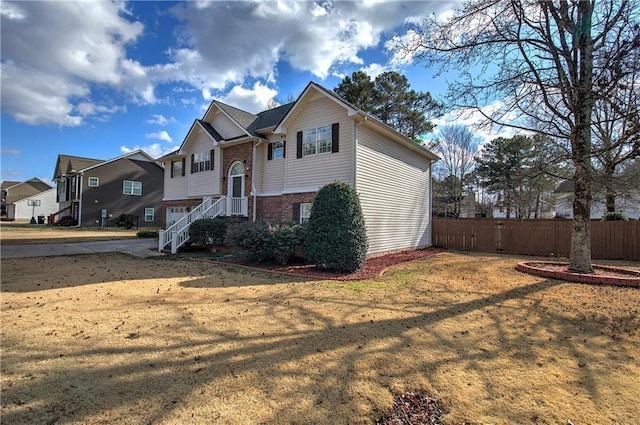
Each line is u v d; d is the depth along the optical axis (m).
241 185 16.47
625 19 6.46
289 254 10.12
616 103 6.62
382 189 13.35
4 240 17.61
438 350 3.91
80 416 2.53
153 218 35.59
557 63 7.73
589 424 2.53
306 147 13.23
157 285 7.31
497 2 7.37
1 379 3.08
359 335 4.36
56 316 4.98
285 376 3.21
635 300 6.27
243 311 5.36
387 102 26.14
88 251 13.67
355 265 9.17
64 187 37.75
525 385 3.12
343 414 2.61
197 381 3.09
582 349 4.01
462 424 2.52
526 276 8.80
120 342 4.00
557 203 32.16
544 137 10.05
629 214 23.80
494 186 29.25
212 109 18.19
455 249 16.83
